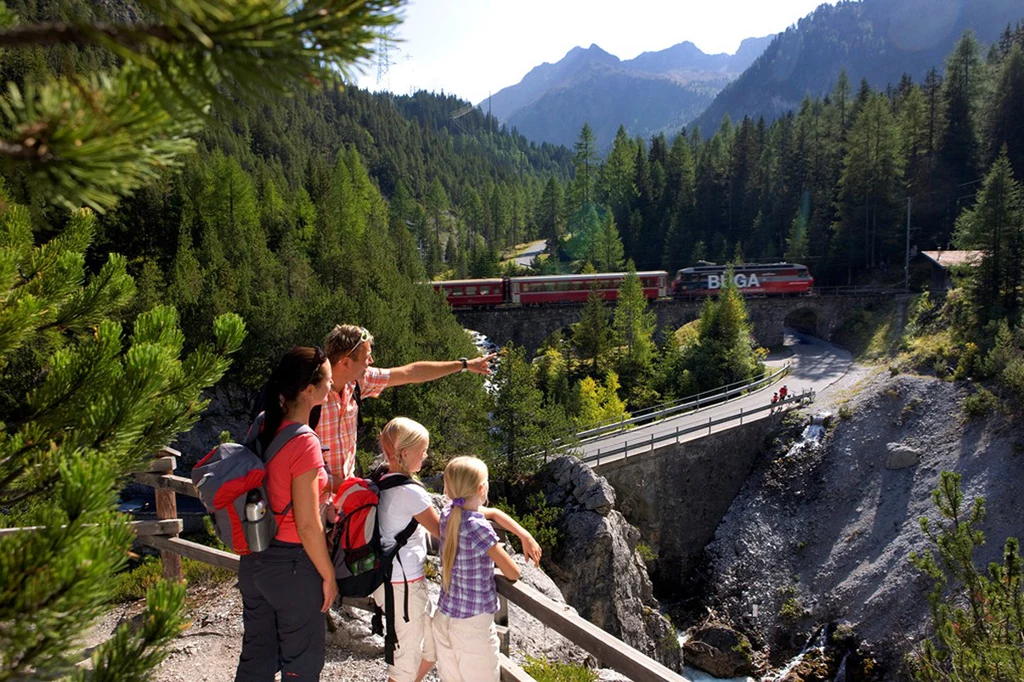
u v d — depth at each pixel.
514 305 69.38
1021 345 38.69
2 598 1.86
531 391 30.75
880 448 38.16
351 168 126.75
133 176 1.80
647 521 36.34
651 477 36.31
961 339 45.69
